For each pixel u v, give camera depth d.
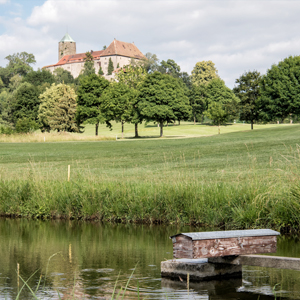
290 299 4.60
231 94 98.44
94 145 40.19
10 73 179.75
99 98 67.62
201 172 17.03
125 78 95.69
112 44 172.12
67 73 169.38
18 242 8.77
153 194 11.95
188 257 5.32
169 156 26.91
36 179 15.06
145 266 6.38
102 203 12.64
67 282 5.40
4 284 5.38
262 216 9.73
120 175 17.77
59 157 30.22
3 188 14.64
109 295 4.76
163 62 151.38
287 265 5.35
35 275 5.84
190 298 4.63
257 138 36.12
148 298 4.62
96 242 8.68
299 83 62.41
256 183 10.98
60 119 75.25
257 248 5.74
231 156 23.88
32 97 90.75
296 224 9.38
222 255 5.46
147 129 80.75
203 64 133.88
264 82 64.75
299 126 46.62
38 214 13.36
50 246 8.25
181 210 11.38
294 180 10.09
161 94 65.50
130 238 9.16
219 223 10.45
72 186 13.81
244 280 5.52
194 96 98.31
